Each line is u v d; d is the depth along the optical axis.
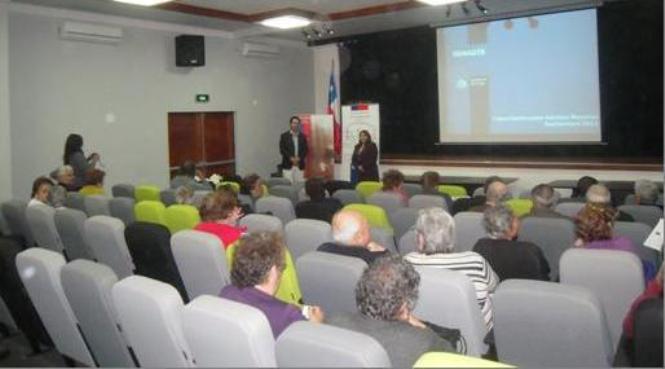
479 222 3.83
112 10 7.94
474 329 2.21
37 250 2.80
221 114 10.16
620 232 3.47
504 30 9.51
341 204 5.04
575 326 1.98
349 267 2.40
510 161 9.80
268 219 3.76
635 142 9.03
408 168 10.86
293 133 10.04
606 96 9.13
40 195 5.36
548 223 3.59
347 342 1.42
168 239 3.62
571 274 2.53
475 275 2.54
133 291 2.05
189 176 7.47
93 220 3.98
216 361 1.75
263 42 10.63
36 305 2.93
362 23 9.59
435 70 10.78
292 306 2.10
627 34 8.90
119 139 8.45
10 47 7.23
